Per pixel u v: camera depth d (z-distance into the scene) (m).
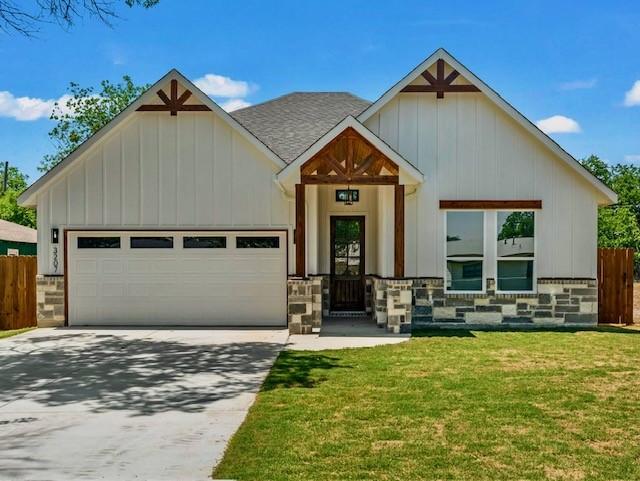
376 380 8.35
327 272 16.16
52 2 9.28
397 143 14.38
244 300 14.38
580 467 5.03
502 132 14.30
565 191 14.30
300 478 4.83
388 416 6.52
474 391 7.62
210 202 14.38
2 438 6.05
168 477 4.96
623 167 47.16
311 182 12.81
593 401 7.11
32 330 13.80
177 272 14.42
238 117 17.67
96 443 5.86
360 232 16.25
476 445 5.56
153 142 14.38
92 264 14.48
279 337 12.55
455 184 14.30
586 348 11.02
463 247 14.31
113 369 9.41
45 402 7.48
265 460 5.25
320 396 7.46
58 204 14.48
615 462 5.14
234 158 14.35
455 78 14.32
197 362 9.91
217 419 6.64
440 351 10.74
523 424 6.20
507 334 12.98
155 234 14.41
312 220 14.11
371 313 16.00
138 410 7.06
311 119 17.19
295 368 9.31
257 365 9.62
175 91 14.36
